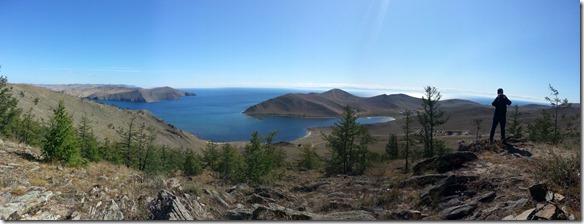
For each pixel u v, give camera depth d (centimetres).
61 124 1249
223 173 3011
